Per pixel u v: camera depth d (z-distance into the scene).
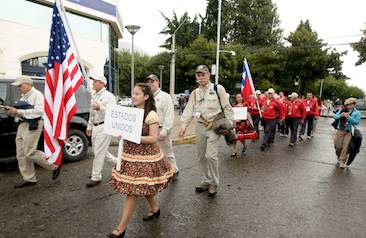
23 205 4.15
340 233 3.60
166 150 5.22
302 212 4.19
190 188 5.03
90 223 3.66
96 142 4.91
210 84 4.65
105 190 4.76
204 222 3.78
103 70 21.12
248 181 5.57
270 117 8.84
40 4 16.81
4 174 5.58
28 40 16.34
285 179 5.77
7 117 5.59
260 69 32.72
